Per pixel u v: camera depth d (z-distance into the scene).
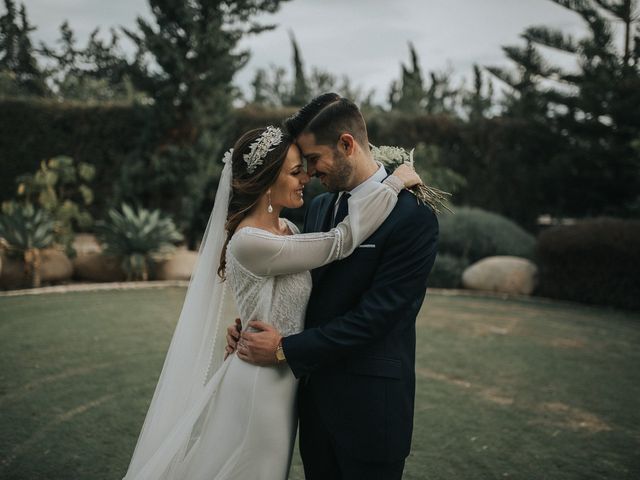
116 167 11.39
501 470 2.78
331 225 2.02
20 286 6.91
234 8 8.96
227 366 1.99
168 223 8.16
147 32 8.81
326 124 1.80
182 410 2.07
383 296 1.74
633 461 2.90
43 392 3.54
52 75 20.69
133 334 4.95
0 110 11.47
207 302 2.12
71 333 4.89
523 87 12.25
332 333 1.73
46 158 11.55
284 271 1.83
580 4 10.69
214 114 9.59
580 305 7.30
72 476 2.56
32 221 7.12
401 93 19.14
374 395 1.78
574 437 3.19
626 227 7.17
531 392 3.92
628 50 10.77
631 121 10.48
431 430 3.24
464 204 11.69
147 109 9.49
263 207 1.97
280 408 1.89
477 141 11.63
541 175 11.20
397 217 1.79
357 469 1.82
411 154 2.11
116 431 3.05
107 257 7.84
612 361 4.74
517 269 7.95
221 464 1.88
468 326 5.83
